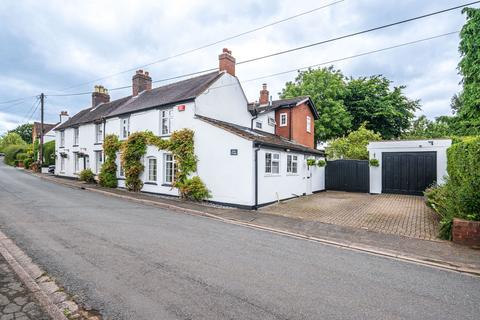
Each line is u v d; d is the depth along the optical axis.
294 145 17.41
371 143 17.80
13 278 4.28
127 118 18.73
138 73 21.47
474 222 6.80
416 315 3.64
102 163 19.94
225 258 5.66
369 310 3.73
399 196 16.27
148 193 16.30
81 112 29.00
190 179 13.59
